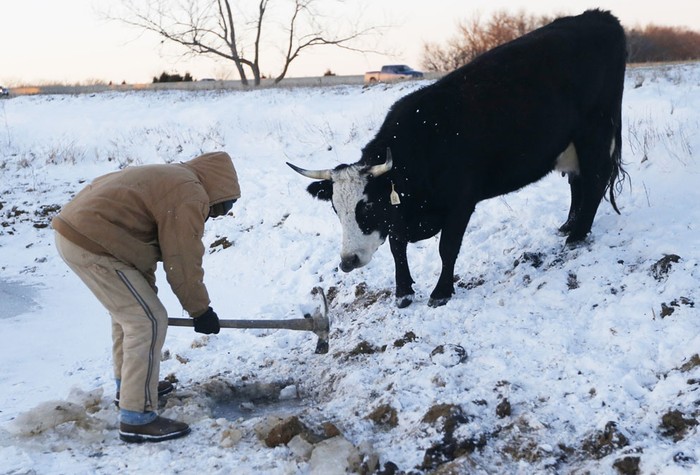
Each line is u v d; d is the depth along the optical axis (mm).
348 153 13711
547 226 8195
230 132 16562
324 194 7156
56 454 4996
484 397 5188
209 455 4871
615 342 5590
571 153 7695
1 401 6086
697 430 4398
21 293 9266
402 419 5125
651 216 7531
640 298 5992
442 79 7320
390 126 7023
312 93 19969
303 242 9719
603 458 4414
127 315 5051
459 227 7043
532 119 7148
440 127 6930
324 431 5031
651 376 5121
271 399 6102
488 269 7602
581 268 6762
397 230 7012
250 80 38906
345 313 7613
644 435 4551
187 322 5348
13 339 7719
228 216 11172
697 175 8531
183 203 4973
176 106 20703
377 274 8258
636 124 11172
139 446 5078
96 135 18125
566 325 5988
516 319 6285
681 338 5367
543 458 4535
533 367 5523
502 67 7188
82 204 4996
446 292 7047
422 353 6008
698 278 6031
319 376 6242
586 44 7496
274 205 11188
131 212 5004
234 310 8406
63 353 7312
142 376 5086
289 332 7301
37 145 17578
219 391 6012
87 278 5035
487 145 7039
